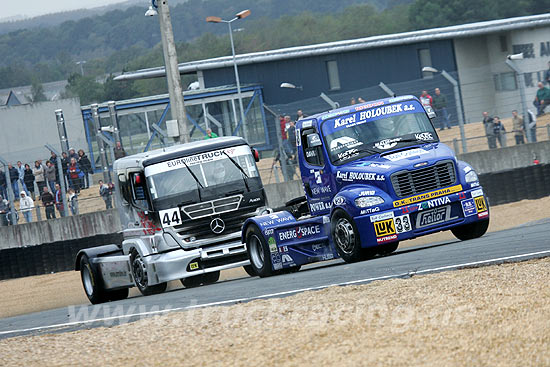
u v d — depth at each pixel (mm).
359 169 46188
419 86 106875
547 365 18781
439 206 45438
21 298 70625
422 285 30438
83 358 24766
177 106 85188
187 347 24297
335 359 20797
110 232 90188
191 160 55594
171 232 53844
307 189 50094
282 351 22234
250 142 112125
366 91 108188
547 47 148750
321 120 48906
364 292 30594
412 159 45750
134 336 27625
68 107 157625
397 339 22141
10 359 26062
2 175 93312
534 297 25641
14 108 155750
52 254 83438
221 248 54188
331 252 47875
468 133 96688
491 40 157625
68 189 92312
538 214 72625
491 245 41438
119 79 195250
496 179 83062
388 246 46219
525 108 93312
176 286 63969
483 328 22391
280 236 49312
